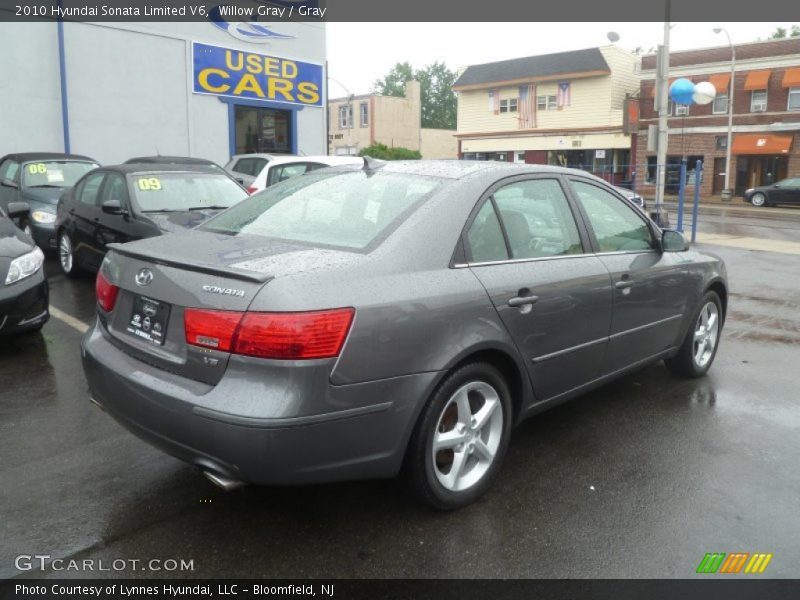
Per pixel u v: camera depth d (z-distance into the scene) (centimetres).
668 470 372
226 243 323
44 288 571
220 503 330
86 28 1427
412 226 315
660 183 1623
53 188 1061
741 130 3519
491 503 335
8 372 519
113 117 1493
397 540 301
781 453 396
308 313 263
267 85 1780
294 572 278
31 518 314
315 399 263
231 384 265
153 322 301
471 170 361
